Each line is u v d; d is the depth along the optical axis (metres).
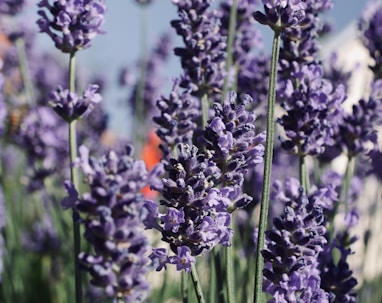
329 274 0.57
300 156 0.60
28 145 0.79
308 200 0.56
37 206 0.87
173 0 0.63
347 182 0.64
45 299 0.89
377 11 0.70
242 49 0.70
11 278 0.77
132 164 0.48
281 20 0.55
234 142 0.54
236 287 0.70
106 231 0.48
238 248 0.72
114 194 0.48
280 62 0.62
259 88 0.70
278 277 0.53
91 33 0.60
